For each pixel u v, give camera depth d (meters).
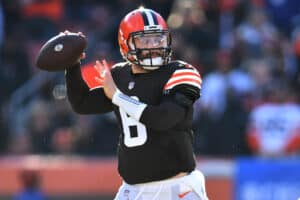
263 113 33.69
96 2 42.38
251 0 40.75
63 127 34.69
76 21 41.59
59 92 36.78
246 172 30.33
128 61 16.92
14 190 30.41
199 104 33.97
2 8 41.38
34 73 38.44
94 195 30.33
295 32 41.41
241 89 34.81
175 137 16.44
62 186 30.36
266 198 30.30
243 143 33.53
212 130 33.59
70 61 17.14
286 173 30.33
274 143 33.62
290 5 42.03
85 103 17.69
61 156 33.38
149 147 16.44
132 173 16.64
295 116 33.78
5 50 39.75
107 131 34.53
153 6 40.44
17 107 37.56
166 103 15.99
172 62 16.75
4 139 36.00
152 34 16.42
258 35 38.53
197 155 33.38
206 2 40.56
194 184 16.61
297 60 39.66
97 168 30.44
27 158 32.25
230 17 40.28
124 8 40.81
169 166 16.45
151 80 16.59
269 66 37.31
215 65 36.66
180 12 38.72
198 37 38.12
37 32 40.78
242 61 36.88
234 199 30.23
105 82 16.42
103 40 40.31
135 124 16.52
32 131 34.38
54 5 41.91
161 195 16.58
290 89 36.28
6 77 38.56
